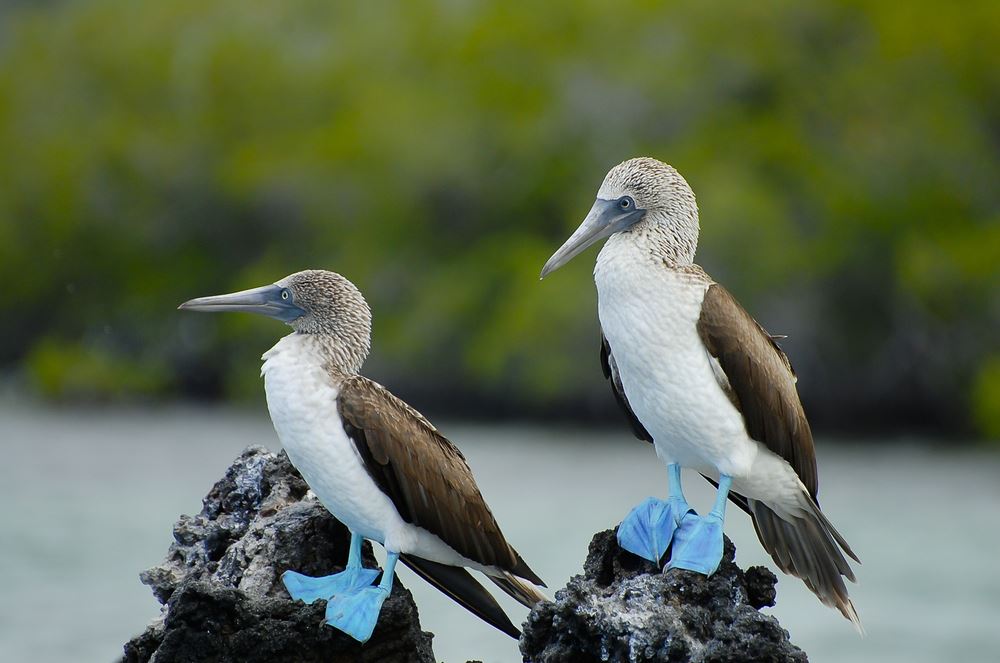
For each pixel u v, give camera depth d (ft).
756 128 156.97
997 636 60.44
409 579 67.15
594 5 166.30
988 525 84.33
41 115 198.18
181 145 185.78
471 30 180.34
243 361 157.58
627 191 28.99
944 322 139.03
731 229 138.92
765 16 159.63
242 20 205.57
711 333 27.45
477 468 105.29
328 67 198.80
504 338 142.20
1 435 121.19
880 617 63.87
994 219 152.25
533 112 163.63
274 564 28.43
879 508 90.48
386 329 157.28
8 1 269.85
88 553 70.90
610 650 25.11
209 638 26.23
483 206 165.27
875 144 151.53
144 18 206.39
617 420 140.26
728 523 81.46
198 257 183.52
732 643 24.80
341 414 27.63
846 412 143.23
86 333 178.70
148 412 146.61
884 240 146.72
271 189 172.45
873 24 160.86
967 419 139.23
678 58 157.79
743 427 27.78
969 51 156.56
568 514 83.61
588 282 140.26
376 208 168.76
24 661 52.16
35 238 182.50
